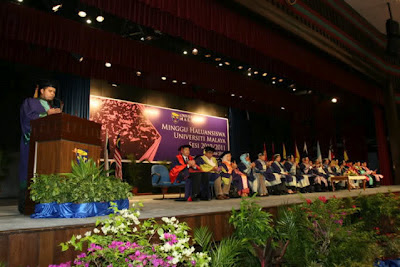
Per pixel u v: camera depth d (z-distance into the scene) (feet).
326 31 34.53
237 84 43.57
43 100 13.35
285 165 34.04
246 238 11.62
